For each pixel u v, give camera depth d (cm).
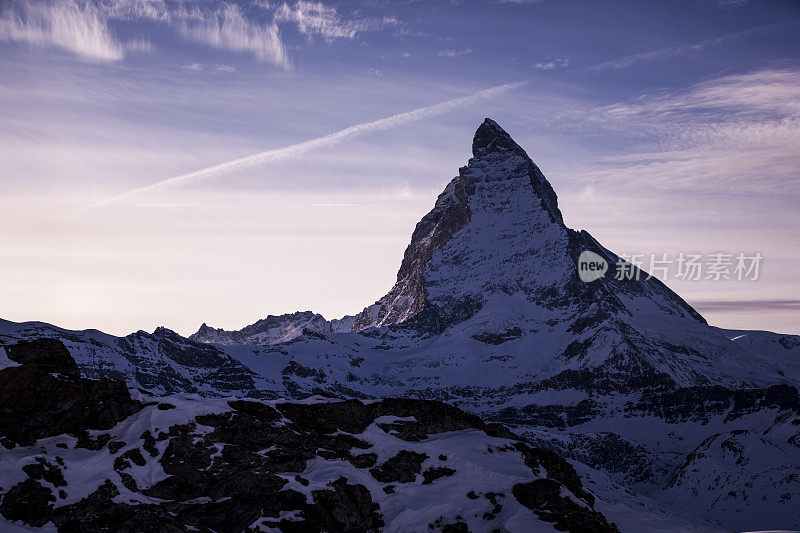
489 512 12462
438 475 13212
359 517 12381
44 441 12450
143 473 12219
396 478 13100
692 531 13562
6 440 12175
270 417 13525
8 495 11250
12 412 12419
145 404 13375
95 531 11281
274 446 13038
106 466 12169
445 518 12350
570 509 12481
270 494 12256
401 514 12425
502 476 12988
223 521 11912
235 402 13700
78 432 12656
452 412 14888
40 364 12988
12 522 11031
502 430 14988
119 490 11844
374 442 13712
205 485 12256
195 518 11869
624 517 13788
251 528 11881
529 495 12569
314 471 12950
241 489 12288
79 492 11644
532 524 12069
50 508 11312
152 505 11769
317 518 12100
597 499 14525
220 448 12731
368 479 12912
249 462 12656
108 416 12900
